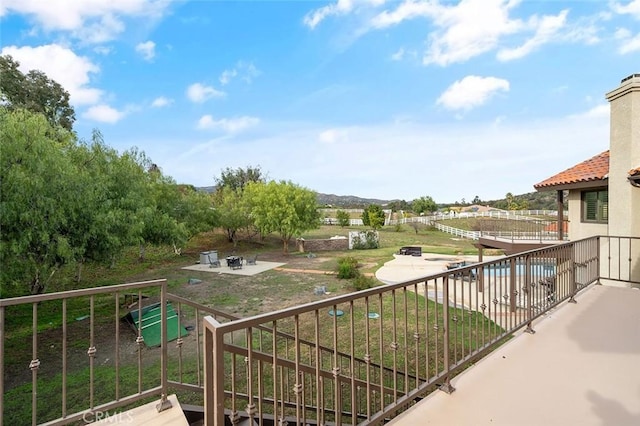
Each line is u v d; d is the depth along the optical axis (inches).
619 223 270.5
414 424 85.7
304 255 830.5
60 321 339.6
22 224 283.1
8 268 278.1
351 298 80.6
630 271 237.6
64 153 347.3
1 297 327.0
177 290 467.2
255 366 215.3
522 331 148.8
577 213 363.6
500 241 410.6
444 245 976.9
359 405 174.7
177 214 747.4
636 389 100.9
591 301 189.2
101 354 255.4
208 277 562.9
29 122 301.6
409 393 90.0
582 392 100.0
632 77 261.1
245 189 995.3
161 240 572.7
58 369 231.1
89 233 334.0
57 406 183.8
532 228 434.0
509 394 99.6
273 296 429.7
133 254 772.6
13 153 283.0
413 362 225.1
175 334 288.4
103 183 372.2
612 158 277.0
